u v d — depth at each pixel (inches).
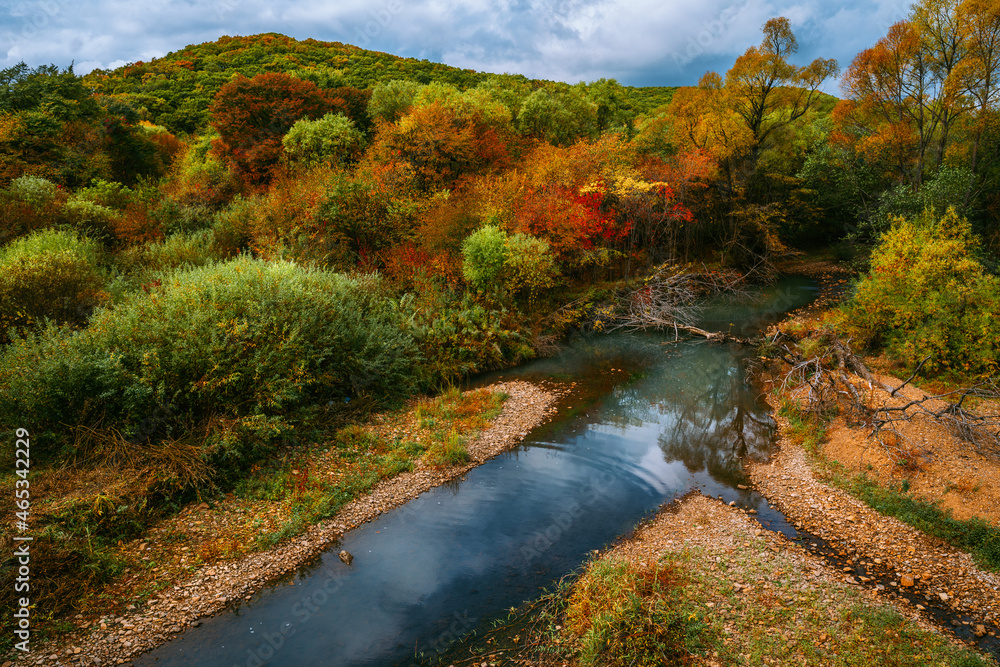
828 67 919.7
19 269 401.7
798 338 585.9
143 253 575.5
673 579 249.4
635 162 893.8
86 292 424.2
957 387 419.2
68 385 306.0
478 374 553.0
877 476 332.2
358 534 297.4
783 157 1031.6
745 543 282.7
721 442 411.8
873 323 524.1
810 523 303.4
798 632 217.8
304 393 398.9
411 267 613.9
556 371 567.2
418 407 442.0
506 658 213.3
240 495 312.5
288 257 576.7
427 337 528.1
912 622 223.3
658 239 890.7
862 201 971.9
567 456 390.6
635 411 470.6
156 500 293.6
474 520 312.0
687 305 775.1
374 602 246.1
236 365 354.9
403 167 761.0
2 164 716.7
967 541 270.4
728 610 231.5
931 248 500.4
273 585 256.1
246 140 930.7
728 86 956.6
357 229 663.1
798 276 1027.9
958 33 775.1
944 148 848.3
